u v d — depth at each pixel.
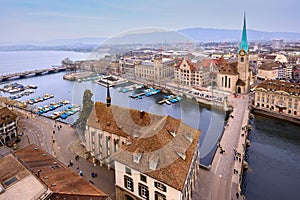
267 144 65.94
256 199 43.66
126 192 34.16
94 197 23.28
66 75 182.00
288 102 84.31
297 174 51.41
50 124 74.81
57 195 21.62
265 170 52.97
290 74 152.75
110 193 38.44
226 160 51.09
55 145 57.75
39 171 25.95
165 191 29.12
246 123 76.00
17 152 33.50
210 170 46.91
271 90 88.19
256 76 147.50
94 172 44.50
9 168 25.84
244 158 54.62
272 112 87.25
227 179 43.72
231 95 110.88
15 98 122.31
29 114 88.00
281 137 70.56
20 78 188.00
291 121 82.00
